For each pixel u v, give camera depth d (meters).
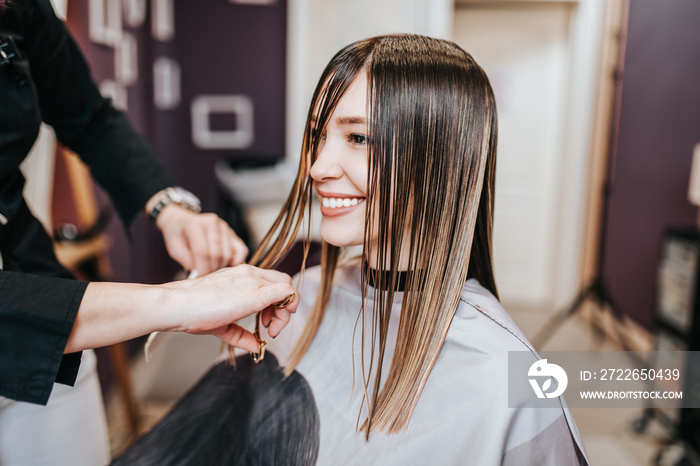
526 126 3.68
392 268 0.56
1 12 0.67
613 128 3.03
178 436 0.74
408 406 0.56
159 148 3.13
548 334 2.78
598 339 2.94
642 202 2.78
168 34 3.37
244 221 2.62
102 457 0.94
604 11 3.23
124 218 0.97
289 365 0.71
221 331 0.54
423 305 0.56
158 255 3.14
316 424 0.64
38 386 0.48
